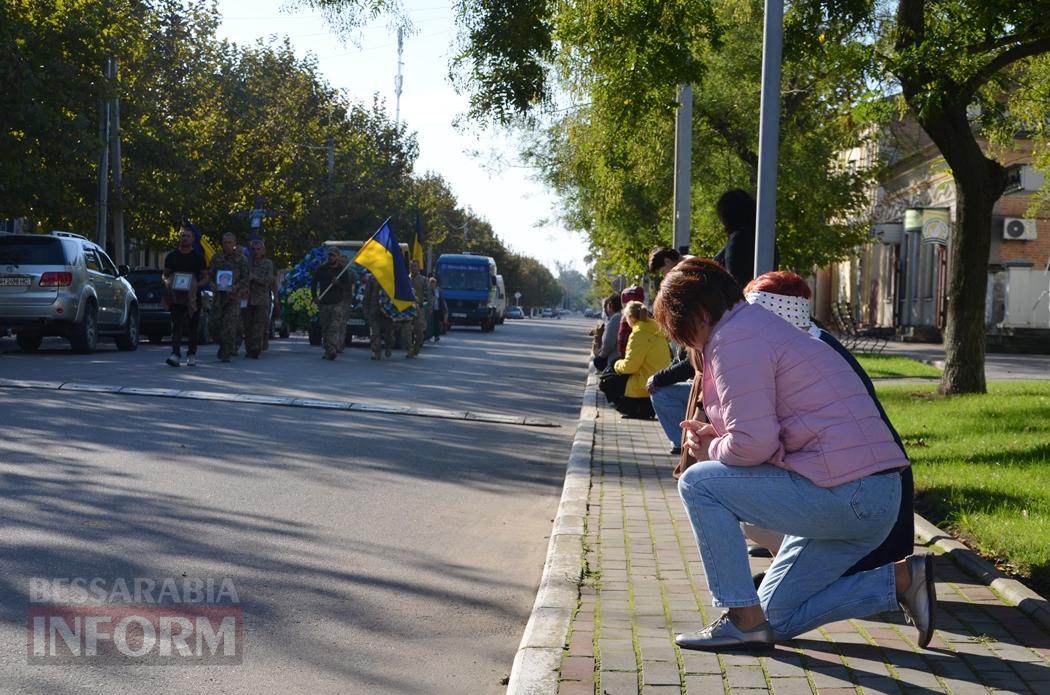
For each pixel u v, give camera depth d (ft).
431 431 39.91
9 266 71.15
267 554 21.07
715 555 15.16
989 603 17.65
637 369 45.34
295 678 14.76
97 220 124.77
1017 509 25.23
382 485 28.86
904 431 40.93
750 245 27.58
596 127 53.11
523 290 570.87
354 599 18.62
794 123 75.77
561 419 47.11
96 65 94.32
